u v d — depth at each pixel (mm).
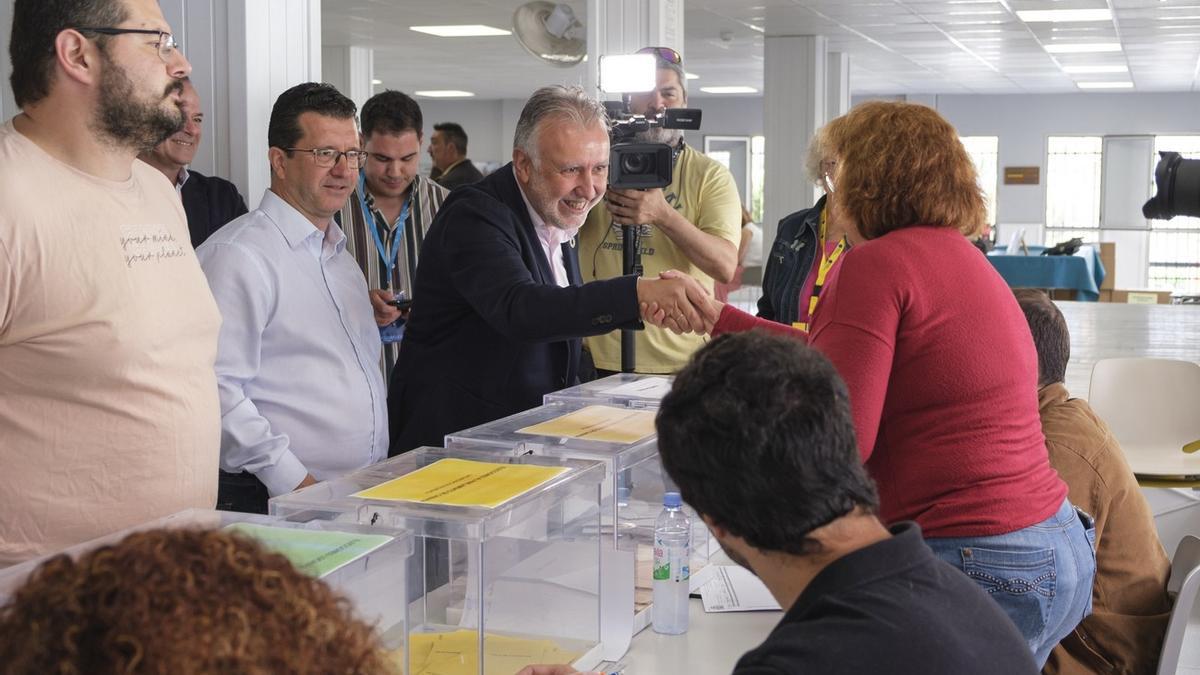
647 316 2023
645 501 1841
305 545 1206
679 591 1761
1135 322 9695
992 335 1579
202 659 557
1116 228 16141
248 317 2143
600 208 3254
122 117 1572
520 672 1411
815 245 3207
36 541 1581
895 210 1638
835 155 1733
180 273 1713
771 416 1041
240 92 2854
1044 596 1592
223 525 1285
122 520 1625
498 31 10141
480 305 2150
